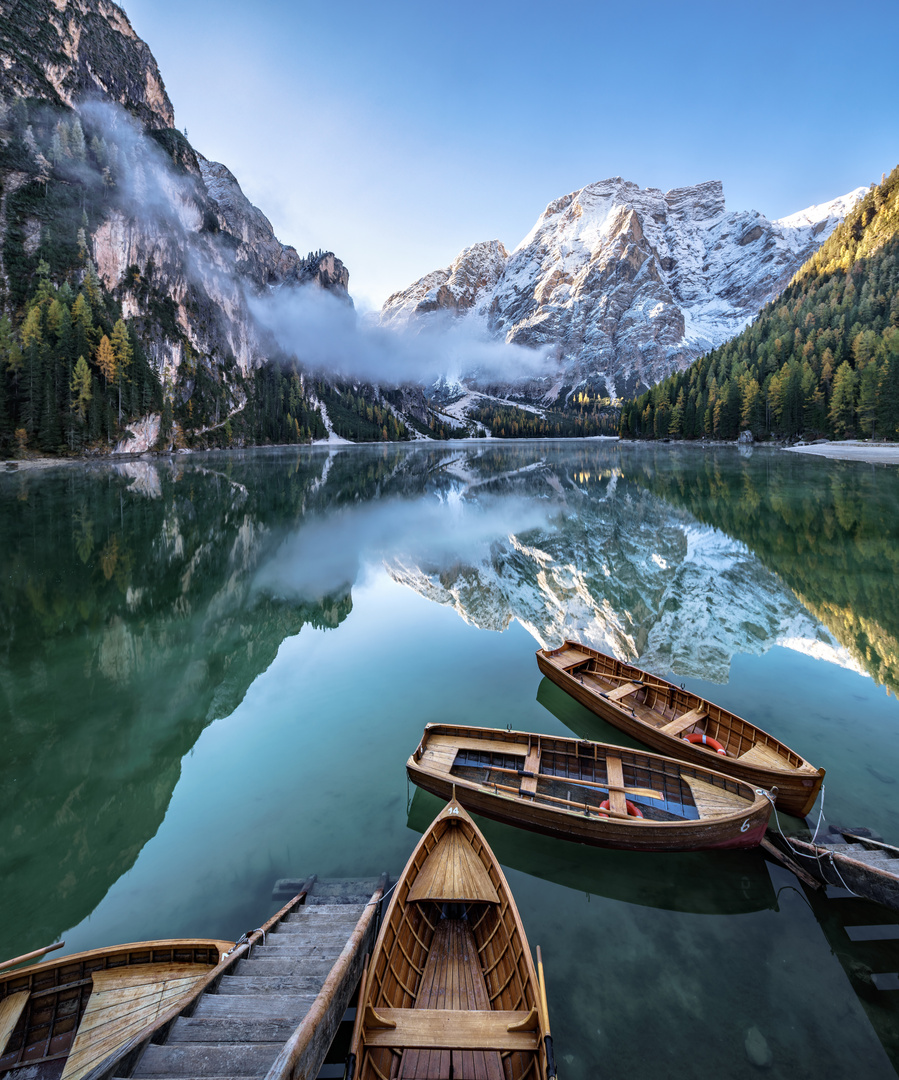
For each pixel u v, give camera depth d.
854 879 8.94
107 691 17.09
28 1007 7.04
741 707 15.15
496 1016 6.30
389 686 17.06
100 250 145.12
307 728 14.73
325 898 8.93
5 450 87.56
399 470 95.94
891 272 131.50
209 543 36.94
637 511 48.62
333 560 32.97
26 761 13.48
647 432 174.00
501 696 16.33
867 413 95.31
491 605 24.81
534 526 43.19
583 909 8.97
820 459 85.62
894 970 7.72
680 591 26.06
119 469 83.31
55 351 102.50
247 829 10.86
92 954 7.49
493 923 8.14
